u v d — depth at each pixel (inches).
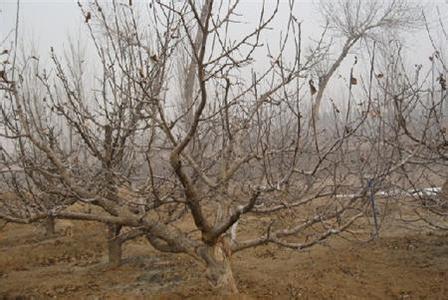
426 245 299.3
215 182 216.8
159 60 185.2
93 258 319.9
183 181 177.6
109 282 252.2
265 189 167.8
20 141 197.0
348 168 198.7
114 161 240.2
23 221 187.3
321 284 230.8
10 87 199.6
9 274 291.1
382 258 275.6
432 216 373.4
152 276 255.6
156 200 191.6
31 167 203.5
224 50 153.6
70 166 216.5
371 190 185.8
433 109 201.8
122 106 230.2
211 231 194.1
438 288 223.3
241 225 375.2
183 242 206.1
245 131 211.2
